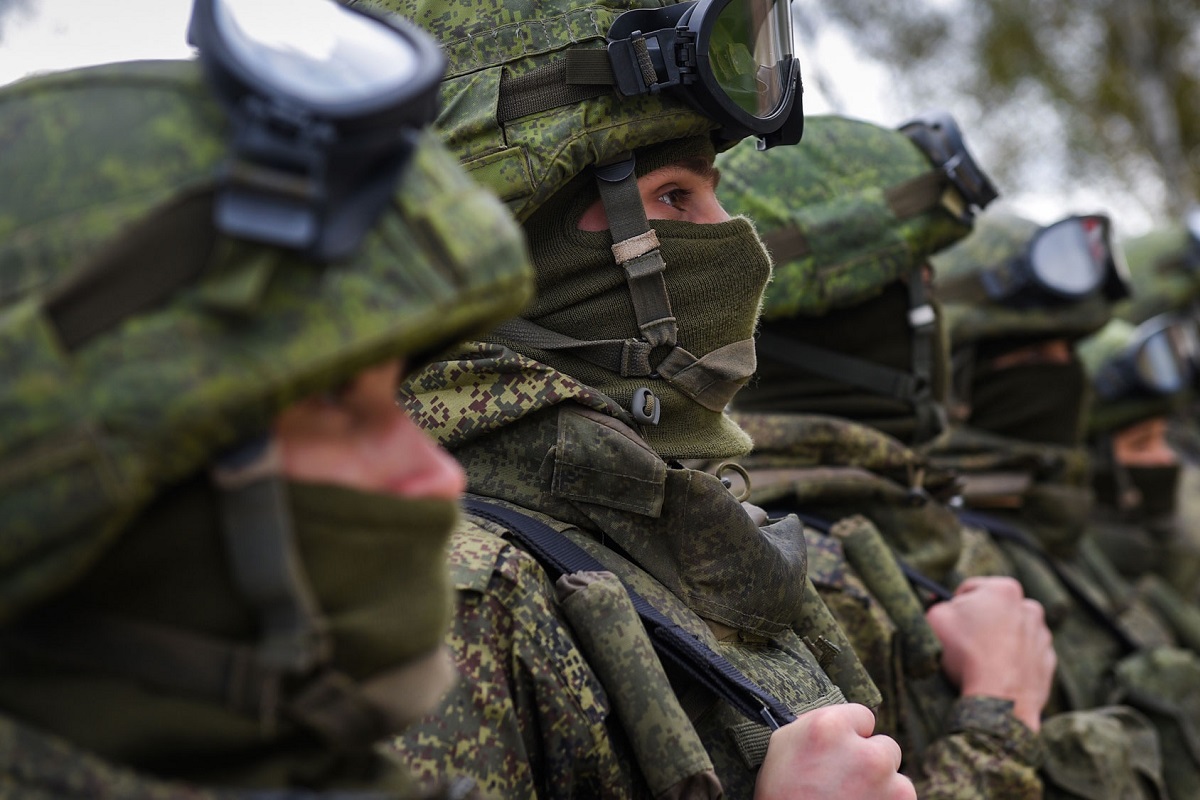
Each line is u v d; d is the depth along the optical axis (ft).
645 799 3.55
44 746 2.06
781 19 4.60
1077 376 9.00
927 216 6.54
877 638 5.39
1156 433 12.33
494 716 3.27
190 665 2.14
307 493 2.27
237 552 2.09
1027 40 27.07
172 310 1.98
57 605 2.14
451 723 3.20
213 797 2.08
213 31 2.07
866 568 5.76
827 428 6.15
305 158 2.01
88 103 2.16
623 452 3.92
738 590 4.00
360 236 2.10
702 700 3.78
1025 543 8.28
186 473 2.02
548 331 4.22
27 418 1.91
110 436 1.93
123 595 2.15
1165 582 12.07
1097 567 9.93
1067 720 6.49
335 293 2.08
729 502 4.01
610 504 3.92
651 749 3.40
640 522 3.96
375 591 2.36
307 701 2.26
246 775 2.22
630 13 4.19
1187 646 10.78
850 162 6.55
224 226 1.96
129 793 2.03
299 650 2.09
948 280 8.88
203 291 1.99
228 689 2.14
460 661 3.29
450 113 4.24
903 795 3.59
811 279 6.38
